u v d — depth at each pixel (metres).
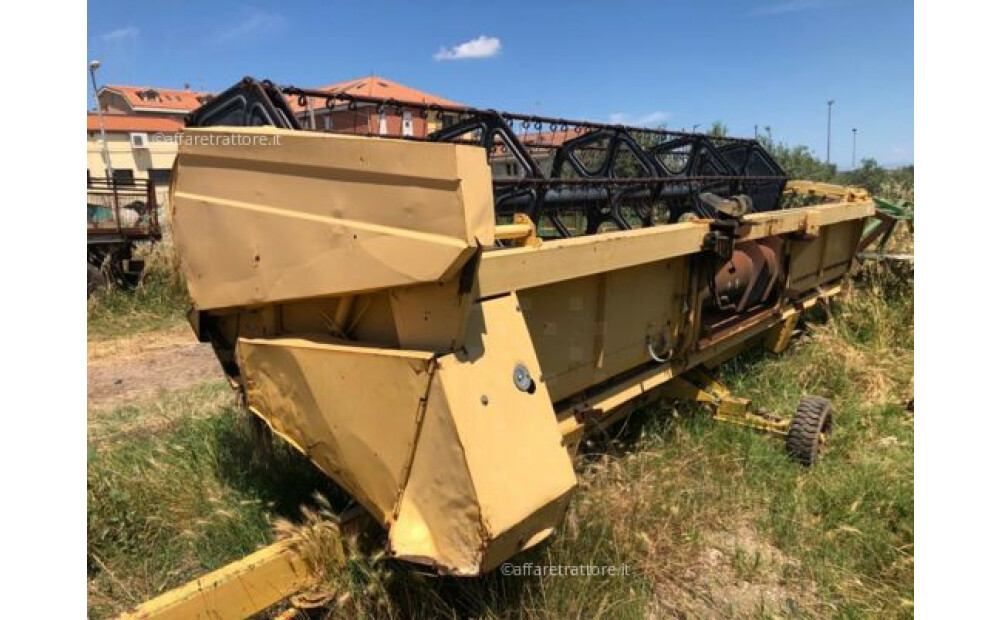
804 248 5.83
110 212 11.49
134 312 9.66
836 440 4.44
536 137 6.08
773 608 2.93
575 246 2.85
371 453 2.34
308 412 2.57
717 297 4.29
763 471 4.00
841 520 3.56
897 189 9.90
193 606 2.14
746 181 6.52
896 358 5.98
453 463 2.09
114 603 2.87
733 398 4.43
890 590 3.06
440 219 2.01
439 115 4.57
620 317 3.55
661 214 7.07
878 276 7.66
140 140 39.50
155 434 4.48
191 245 2.88
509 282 2.50
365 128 4.43
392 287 2.20
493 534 2.04
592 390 3.56
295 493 3.40
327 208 2.31
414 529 2.22
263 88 2.94
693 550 3.25
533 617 2.57
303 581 2.44
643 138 6.59
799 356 5.99
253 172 2.54
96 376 6.71
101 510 3.28
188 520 3.31
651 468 3.69
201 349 7.90
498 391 2.25
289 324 2.72
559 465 2.34
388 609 2.49
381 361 2.23
